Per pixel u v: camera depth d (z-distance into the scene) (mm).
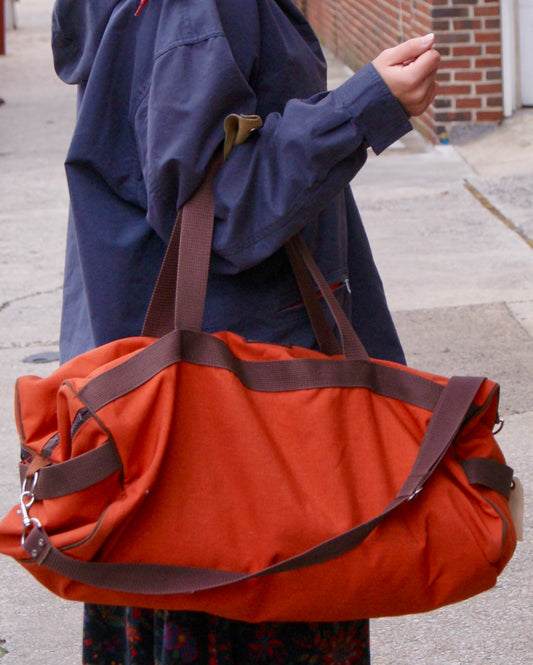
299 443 1569
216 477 1536
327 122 1531
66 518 1516
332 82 11289
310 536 1518
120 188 1729
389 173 7648
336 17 12625
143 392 1533
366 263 1998
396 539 1536
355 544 1502
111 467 1511
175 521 1520
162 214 1624
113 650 1939
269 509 1524
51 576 1557
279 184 1560
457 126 8188
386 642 2877
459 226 6441
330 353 1761
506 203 6789
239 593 1516
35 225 7117
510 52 8062
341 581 1521
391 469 1599
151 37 1672
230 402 1556
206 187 1582
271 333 1745
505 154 7738
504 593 3057
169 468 1534
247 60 1671
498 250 5996
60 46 1897
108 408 1519
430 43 1551
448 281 5570
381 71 1548
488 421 1673
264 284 1732
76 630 3025
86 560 1500
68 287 2033
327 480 1549
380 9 10031
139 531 1517
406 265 5844
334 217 1812
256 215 1574
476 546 1565
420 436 1637
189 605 1530
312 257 1772
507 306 5180
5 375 4805
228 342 1647
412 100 1556
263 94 1729
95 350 1660
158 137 1583
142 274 1742
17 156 9141
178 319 1568
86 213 1728
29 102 11820
